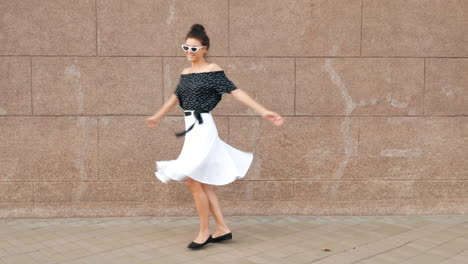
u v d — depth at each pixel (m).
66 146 4.56
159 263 3.35
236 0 4.48
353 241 3.84
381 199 4.68
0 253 3.56
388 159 4.65
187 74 3.59
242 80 4.56
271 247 3.70
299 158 4.64
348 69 4.57
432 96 4.60
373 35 4.53
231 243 3.81
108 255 3.52
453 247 3.67
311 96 4.59
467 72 4.58
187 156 3.48
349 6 4.50
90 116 4.55
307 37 4.54
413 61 4.56
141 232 4.13
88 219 4.55
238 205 4.67
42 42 4.46
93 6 4.45
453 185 4.68
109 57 4.51
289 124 4.61
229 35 4.52
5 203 4.57
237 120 4.59
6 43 4.44
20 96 4.49
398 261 3.37
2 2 4.40
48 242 3.84
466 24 4.54
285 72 4.56
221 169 3.55
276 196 4.68
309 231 4.14
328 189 4.68
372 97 4.59
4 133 4.52
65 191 4.60
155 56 4.52
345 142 4.63
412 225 4.32
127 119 4.57
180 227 4.29
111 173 4.61
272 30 4.52
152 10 4.48
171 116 4.57
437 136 4.64
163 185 4.63
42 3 4.42
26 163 4.55
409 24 4.53
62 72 4.50
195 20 4.50
